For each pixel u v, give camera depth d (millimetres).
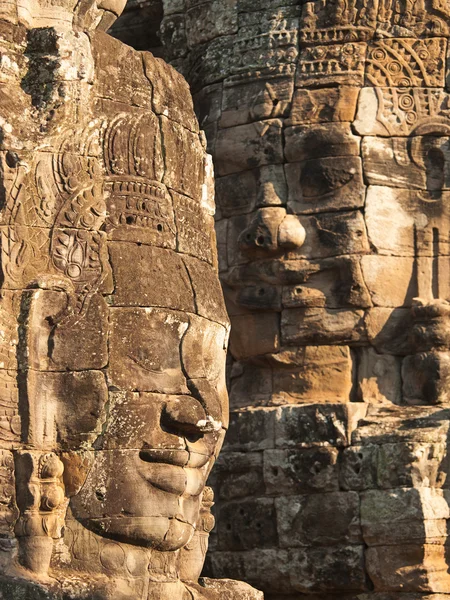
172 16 17125
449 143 16031
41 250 10641
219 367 11414
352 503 15227
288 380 15945
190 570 11695
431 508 14938
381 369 15797
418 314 15680
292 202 16031
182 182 11445
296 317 15914
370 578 15125
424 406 15586
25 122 10711
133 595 10547
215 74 16562
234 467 15828
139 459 10680
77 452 10539
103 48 11125
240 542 15719
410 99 16062
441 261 15914
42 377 10531
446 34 16172
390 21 16156
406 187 15984
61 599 10195
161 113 11352
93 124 10945
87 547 10539
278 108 16156
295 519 15453
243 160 16234
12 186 10594
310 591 15375
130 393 10680
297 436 15562
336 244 15812
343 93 16016
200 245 11523
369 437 15297
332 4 16172
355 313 15766
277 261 15969
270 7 16438
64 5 11359
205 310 11242
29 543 10320
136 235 10961
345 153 15906
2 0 10867
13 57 10820
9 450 10406
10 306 10500
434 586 14852
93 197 10844
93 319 10648
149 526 10648
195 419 10859
